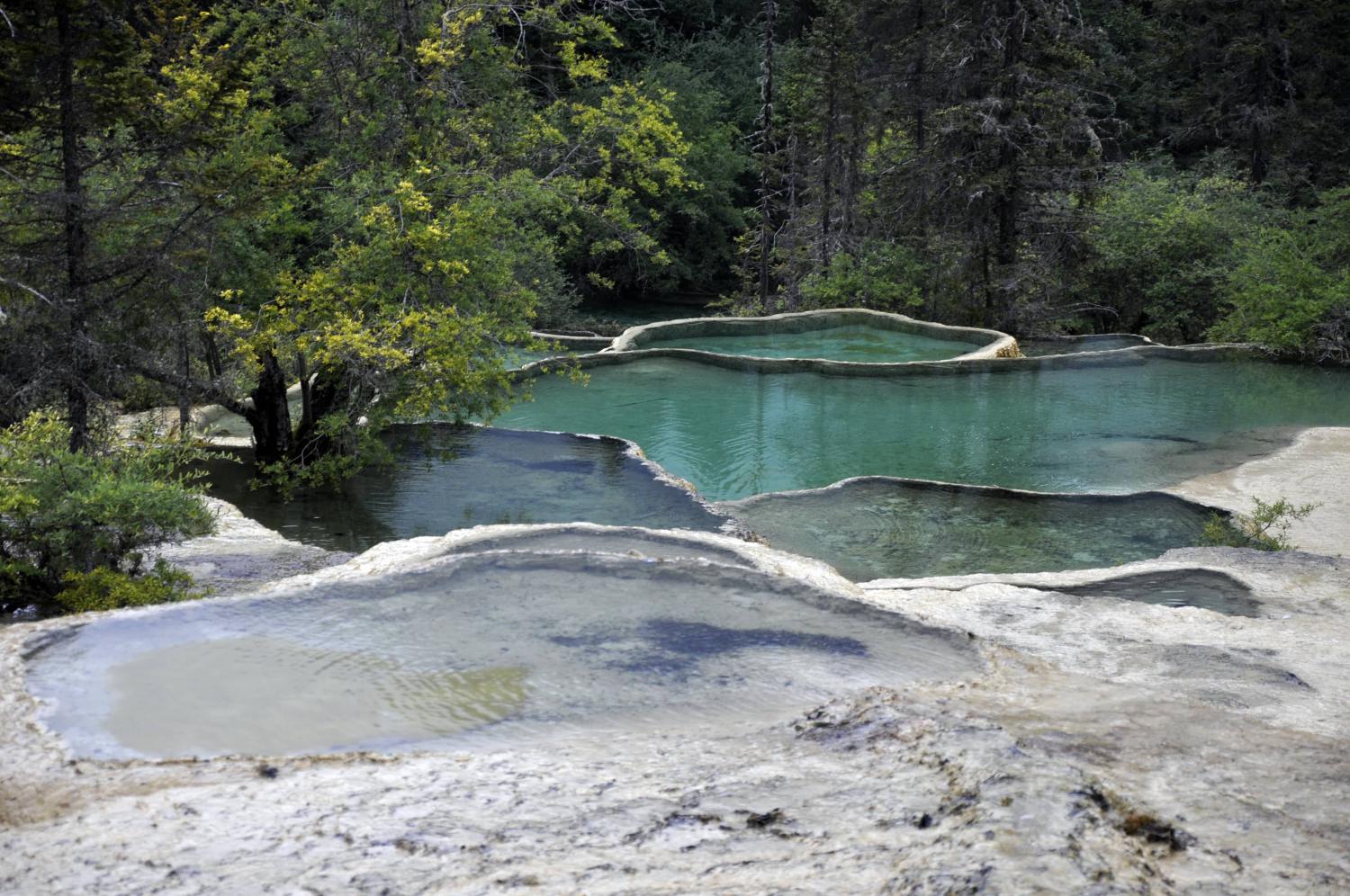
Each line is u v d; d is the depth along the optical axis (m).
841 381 22.16
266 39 15.75
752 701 4.96
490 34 18.42
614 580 6.79
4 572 8.15
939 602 8.15
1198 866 2.59
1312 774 3.31
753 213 37.88
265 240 14.87
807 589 6.54
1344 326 24.75
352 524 12.48
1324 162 38.66
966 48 30.41
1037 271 29.22
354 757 3.81
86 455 9.39
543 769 3.63
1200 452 16.42
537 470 14.72
